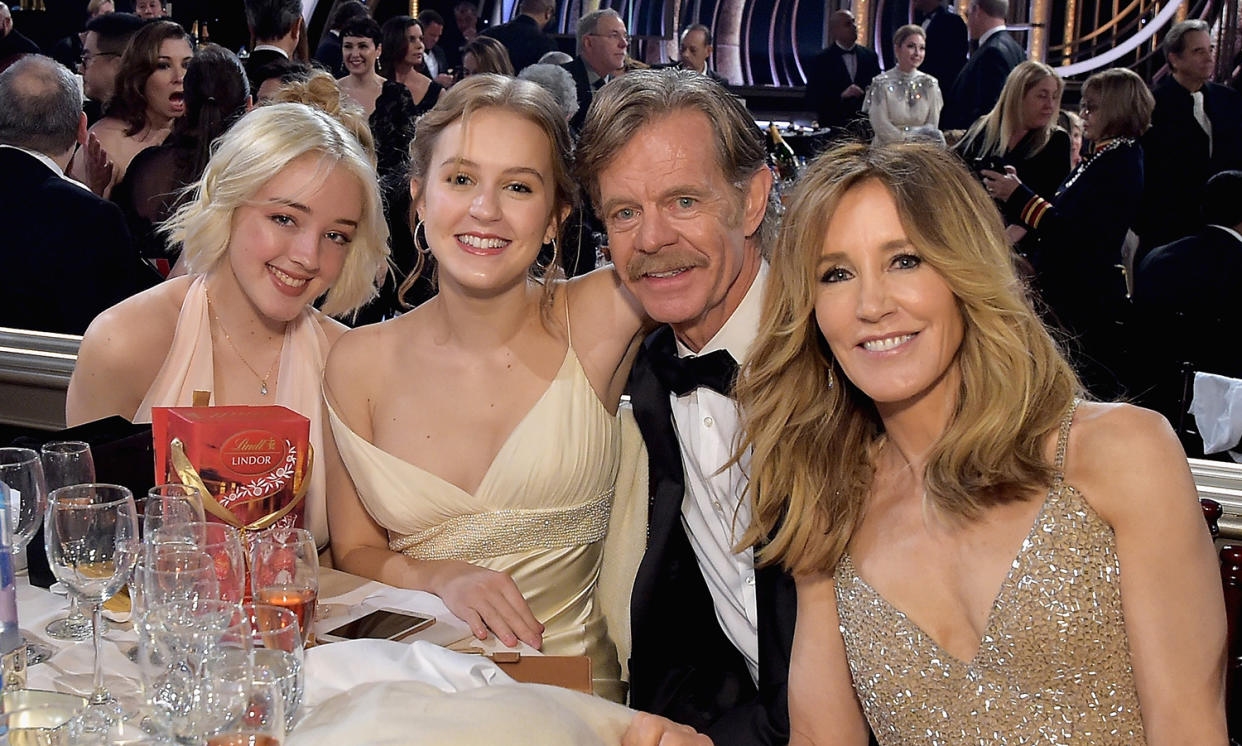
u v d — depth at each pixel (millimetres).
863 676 1709
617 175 1999
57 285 4004
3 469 1772
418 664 1472
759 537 1839
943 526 1652
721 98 2031
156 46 3846
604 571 2387
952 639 1644
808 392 1741
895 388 1604
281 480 1782
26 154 3908
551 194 2096
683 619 2229
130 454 2029
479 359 2184
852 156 1635
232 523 1745
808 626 1812
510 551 2182
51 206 3941
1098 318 3209
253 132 2248
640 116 1967
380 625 1759
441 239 2061
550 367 2189
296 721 1373
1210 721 1503
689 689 2182
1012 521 1604
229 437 1738
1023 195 3217
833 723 1792
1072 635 1553
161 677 1319
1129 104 3072
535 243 2078
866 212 1576
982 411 1591
